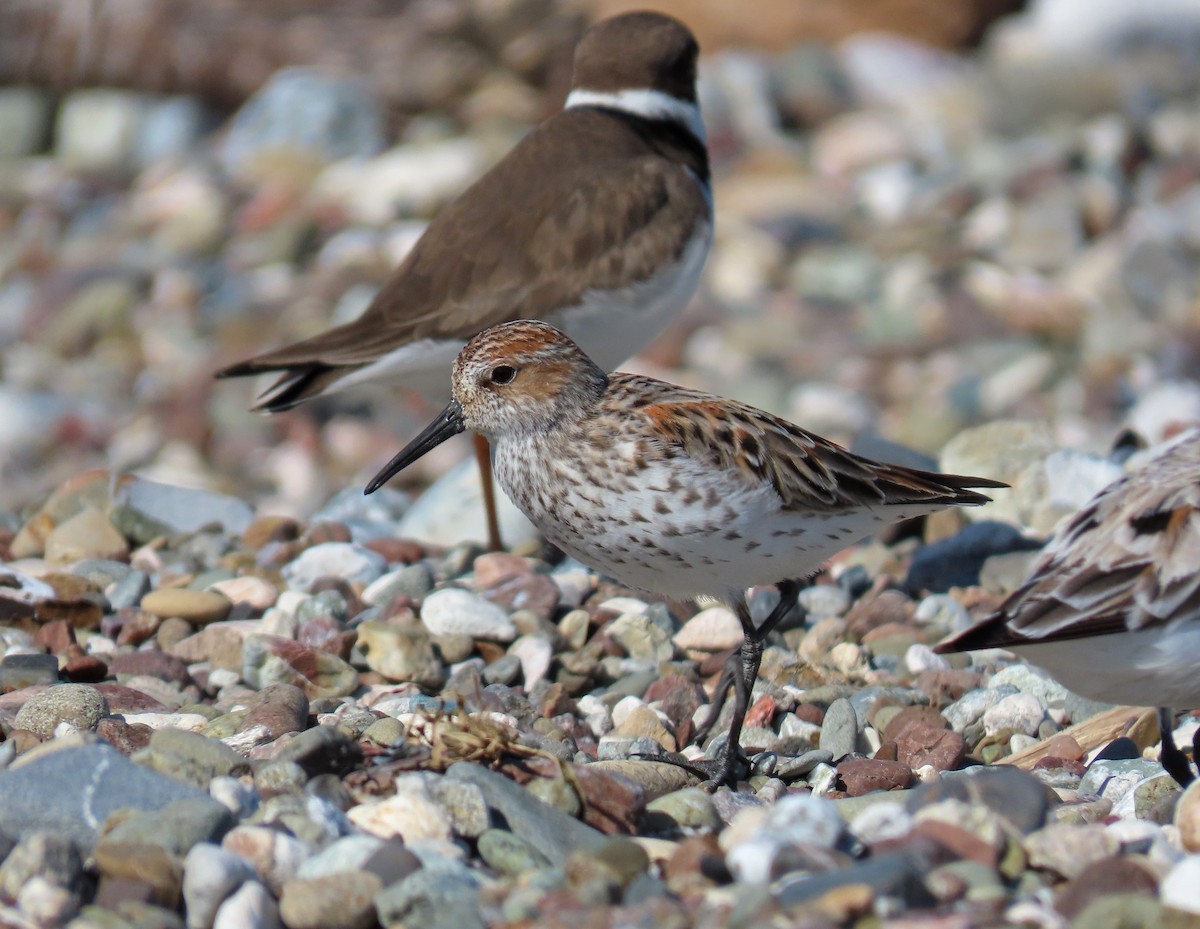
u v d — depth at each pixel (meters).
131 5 29.28
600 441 9.05
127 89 29.59
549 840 7.42
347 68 29.11
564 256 13.09
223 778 7.57
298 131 27.72
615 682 10.59
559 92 28.89
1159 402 18.77
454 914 6.56
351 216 25.47
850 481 9.17
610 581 12.13
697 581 9.23
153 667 10.33
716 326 22.50
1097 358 21.17
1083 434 18.31
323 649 10.56
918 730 9.39
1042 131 28.25
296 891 6.75
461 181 25.88
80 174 28.16
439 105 28.88
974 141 28.02
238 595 11.60
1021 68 29.81
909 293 22.92
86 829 7.27
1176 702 7.70
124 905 6.73
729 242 24.38
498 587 11.55
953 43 31.75
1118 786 8.52
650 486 8.93
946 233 24.62
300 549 12.90
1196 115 28.56
